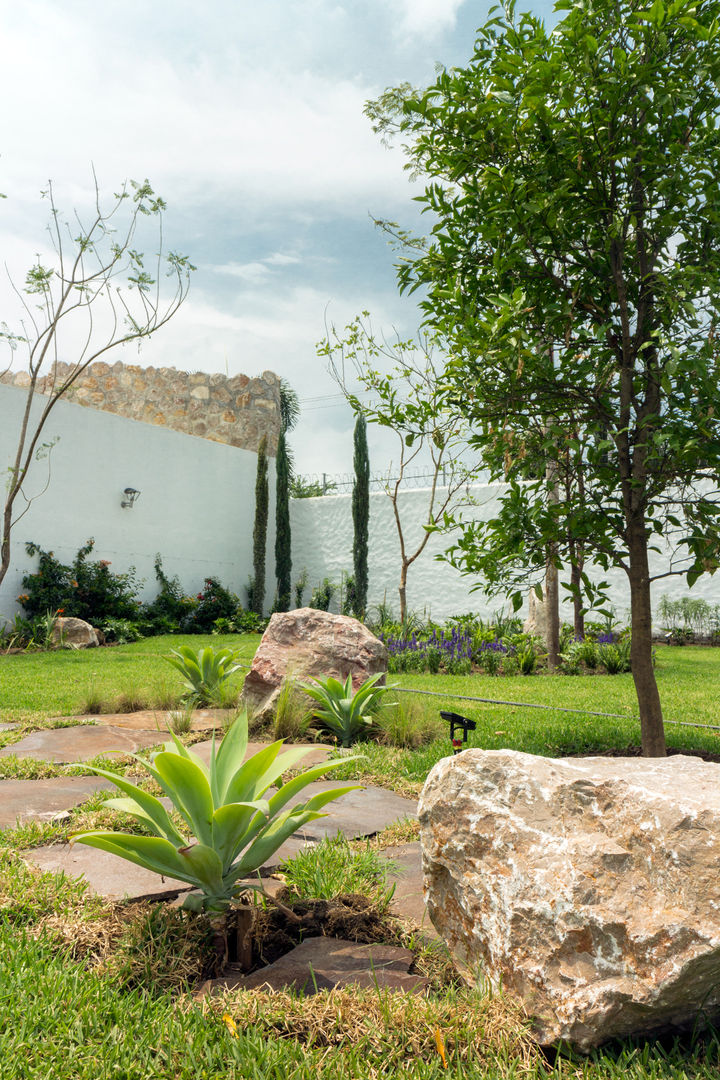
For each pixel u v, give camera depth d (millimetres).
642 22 4574
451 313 5352
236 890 2967
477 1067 2061
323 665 7820
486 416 5168
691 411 4594
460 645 14109
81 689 9570
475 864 2494
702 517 4793
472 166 5035
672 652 15539
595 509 5488
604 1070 2094
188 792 2885
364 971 2627
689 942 2006
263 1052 2094
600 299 5371
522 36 4605
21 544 17047
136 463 20047
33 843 3805
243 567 23375
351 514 23469
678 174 4637
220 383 27969
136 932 2783
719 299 4379
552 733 6730
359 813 4512
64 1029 2191
